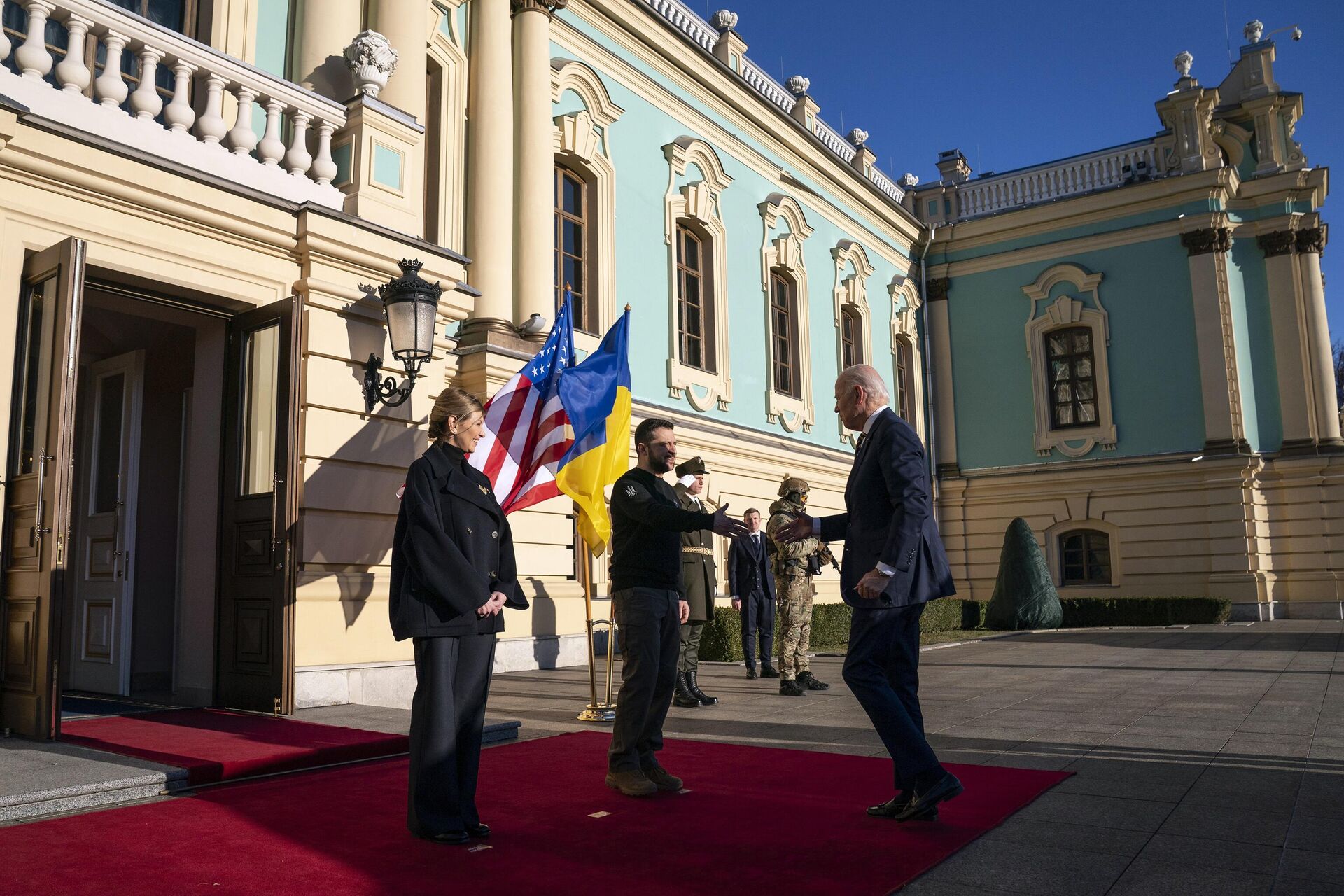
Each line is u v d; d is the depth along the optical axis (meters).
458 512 3.71
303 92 7.18
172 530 8.45
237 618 6.63
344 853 3.26
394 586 3.64
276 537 6.39
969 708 6.78
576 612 10.96
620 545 4.28
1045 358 21.89
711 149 15.80
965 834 3.44
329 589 6.67
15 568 5.41
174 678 7.02
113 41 6.12
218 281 6.54
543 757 5.06
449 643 3.57
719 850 3.26
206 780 4.37
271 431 6.66
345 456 6.96
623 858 3.19
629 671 4.15
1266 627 15.95
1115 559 20.44
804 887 2.86
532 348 10.91
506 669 9.92
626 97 14.47
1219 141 20.95
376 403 7.20
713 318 15.84
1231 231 20.12
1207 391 19.72
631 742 4.12
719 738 5.69
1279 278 19.70
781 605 7.96
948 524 22.38
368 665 6.87
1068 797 4.00
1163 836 3.39
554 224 12.13
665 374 14.65
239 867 3.11
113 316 7.74
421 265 7.27
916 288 23.00
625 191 14.21
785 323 18.30
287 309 6.54
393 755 5.24
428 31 11.05
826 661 10.91
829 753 5.12
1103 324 21.06
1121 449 20.69
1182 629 16.17
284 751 4.80
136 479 7.46
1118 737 5.47
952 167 23.59
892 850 3.23
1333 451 18.86
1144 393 20.56
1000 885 2.89
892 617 3.67
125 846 3.35
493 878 2.99
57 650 5.14
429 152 11.07
